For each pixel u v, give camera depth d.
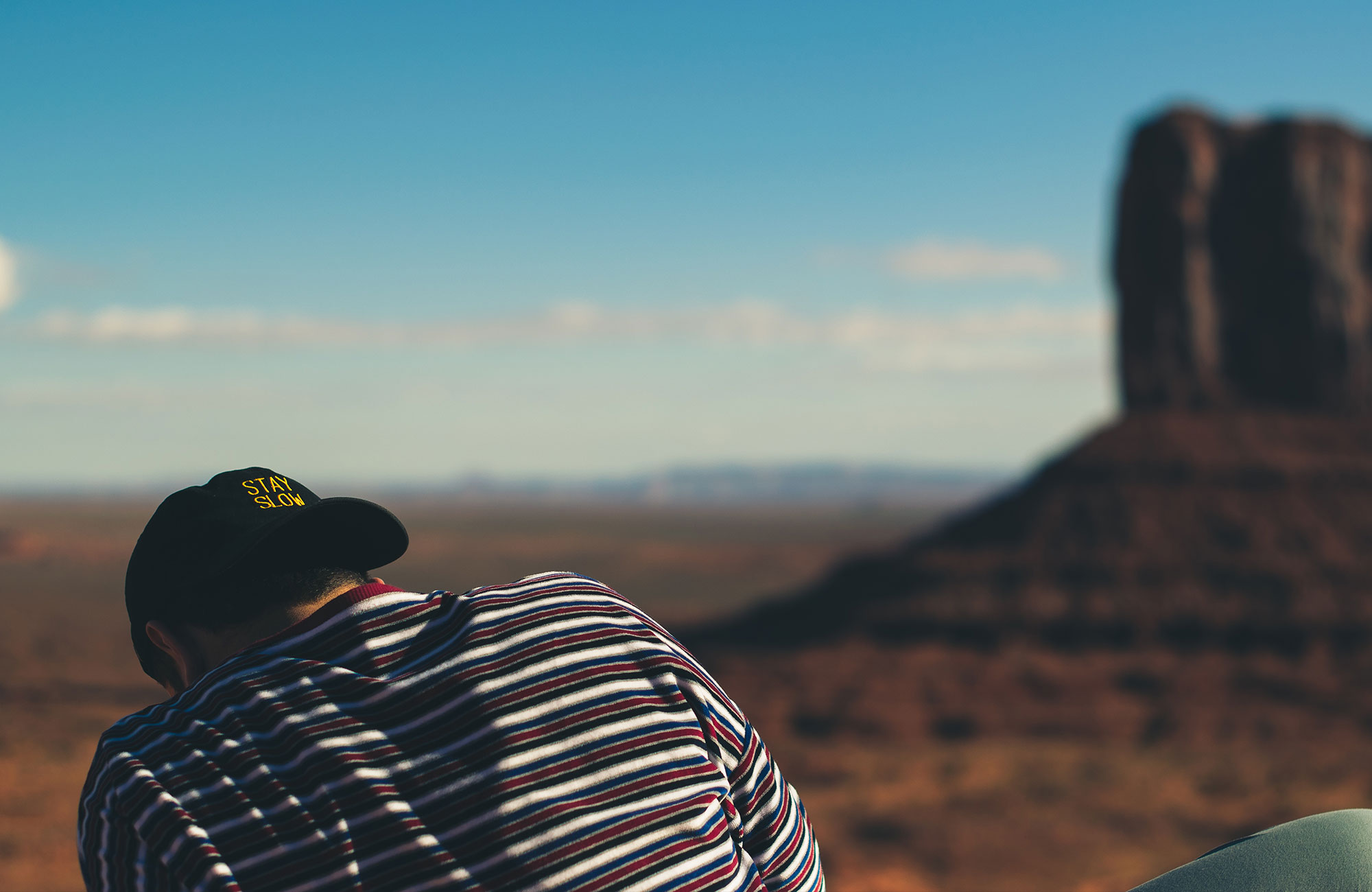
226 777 1.42
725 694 1.69
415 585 53.91
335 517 1.63
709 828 1.48
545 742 1.45
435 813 1.39
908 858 26.91
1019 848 27.56
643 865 1.41
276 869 1.36
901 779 36.84
